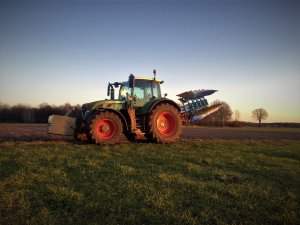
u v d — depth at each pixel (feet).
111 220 10.29
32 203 11.91
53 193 13.11
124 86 37.60
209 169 19.74
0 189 13.48
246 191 14.40
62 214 10.84
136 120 36.45
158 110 35.99
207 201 12.71
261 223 10.61
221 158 24.84
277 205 12.54
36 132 58.95
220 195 13.74
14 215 10.58
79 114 36.60
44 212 10.84
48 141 37.06
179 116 37.83
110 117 33.22
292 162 24.54
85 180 15.66
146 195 13.03
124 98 37.17
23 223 9.89
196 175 17.71
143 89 37.81
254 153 29.73
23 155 23.63
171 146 33.04
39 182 15.05
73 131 35.94
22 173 16.65
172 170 18.88
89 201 12.18
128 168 18.75
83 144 33.27
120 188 14.15
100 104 34.86
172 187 14.66
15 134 51.96
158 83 39.47
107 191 13.65
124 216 10.78
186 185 15.12
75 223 10.04
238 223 10.57
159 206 11.66
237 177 17.43
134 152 26.94
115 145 32.58
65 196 12.65
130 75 36.06
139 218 10.62
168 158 23.65
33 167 18.51
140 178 16.28
